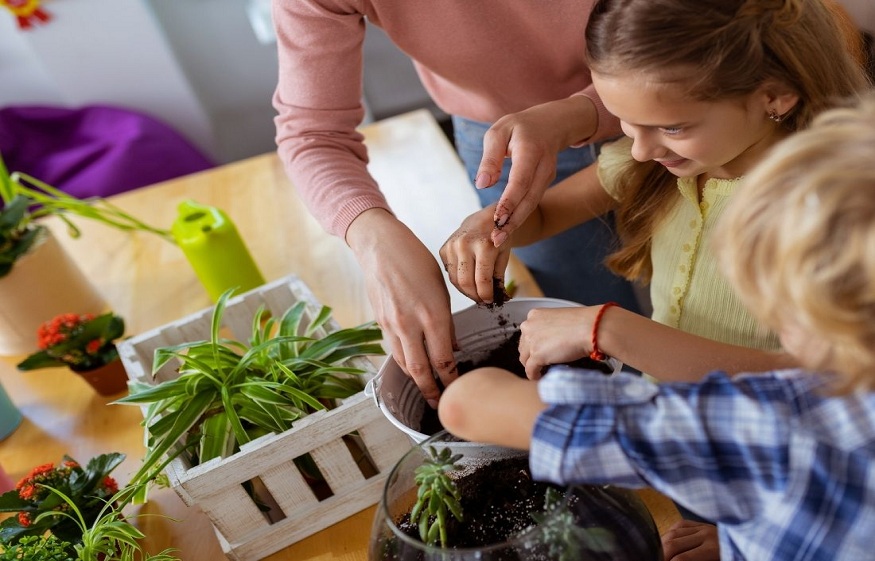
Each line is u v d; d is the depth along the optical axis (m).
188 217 1.42
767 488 0.57
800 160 0.55
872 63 0.98
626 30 0.76
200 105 3.01
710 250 0.97
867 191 0.51
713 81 0.75
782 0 0.77
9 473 1.20
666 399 0.60
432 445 0.73
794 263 0.53
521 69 1.19
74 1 2.66
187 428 0.98
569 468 0.60
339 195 1.06
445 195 1.58
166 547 1.04
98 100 2.89
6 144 2.68
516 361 0.97
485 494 0.73
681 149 0.81
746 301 0.60
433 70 1.22
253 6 2.79
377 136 1.83
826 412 0.56
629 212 1.05
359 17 1.12
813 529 0.56
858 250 0.50
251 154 3.27
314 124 1.13
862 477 0.55
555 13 1.11
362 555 0.98
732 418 0.58
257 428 1.01
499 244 0.92
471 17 1.12
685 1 0.74
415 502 0.73
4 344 1.45
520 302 0.96
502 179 1.39
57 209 1.76
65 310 1.45
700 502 0.59
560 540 0.63
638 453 0.59
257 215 1.69
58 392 1.36
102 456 1.05
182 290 1.52
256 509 0.98
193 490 0.92
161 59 2.85
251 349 1.06
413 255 0.95
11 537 0.98
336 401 1.03
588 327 0.82
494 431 0.67
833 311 0.52
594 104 1.05
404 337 0.91
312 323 1.13
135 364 1.14
